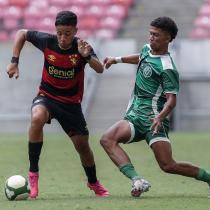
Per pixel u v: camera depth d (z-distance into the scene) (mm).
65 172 38375
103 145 26281
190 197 26766
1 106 70500
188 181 33906
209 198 26406
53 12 84750
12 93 70250
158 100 26484
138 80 26828
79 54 26234
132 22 83125
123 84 71375
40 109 26312
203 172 26656
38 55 69938
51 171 38938
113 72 71438
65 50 26188
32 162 26359
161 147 26125
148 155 48625
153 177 35812
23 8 85062
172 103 25781
